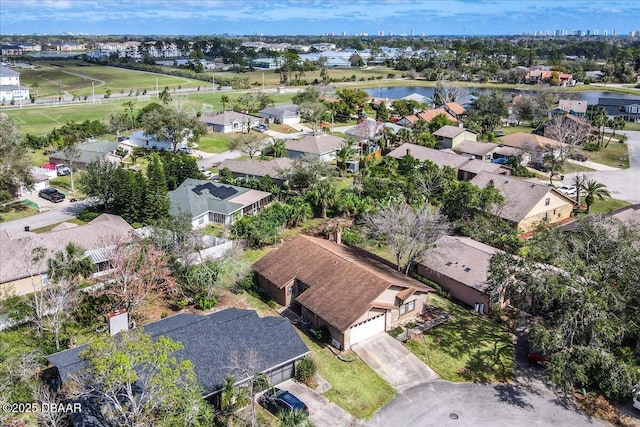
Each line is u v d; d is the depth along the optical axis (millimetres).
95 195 70625
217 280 48625
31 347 38281
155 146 108750
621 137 127875
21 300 45062
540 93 157500
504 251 57375
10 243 51406
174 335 36094
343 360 41000
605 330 34438
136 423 27016
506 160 101188
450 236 58156
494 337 44688
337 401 36594
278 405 34625
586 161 105438
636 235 41500
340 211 71438
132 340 28984
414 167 88000
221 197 73188
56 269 47062
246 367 35219
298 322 46062
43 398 31578
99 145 101250
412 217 54719
